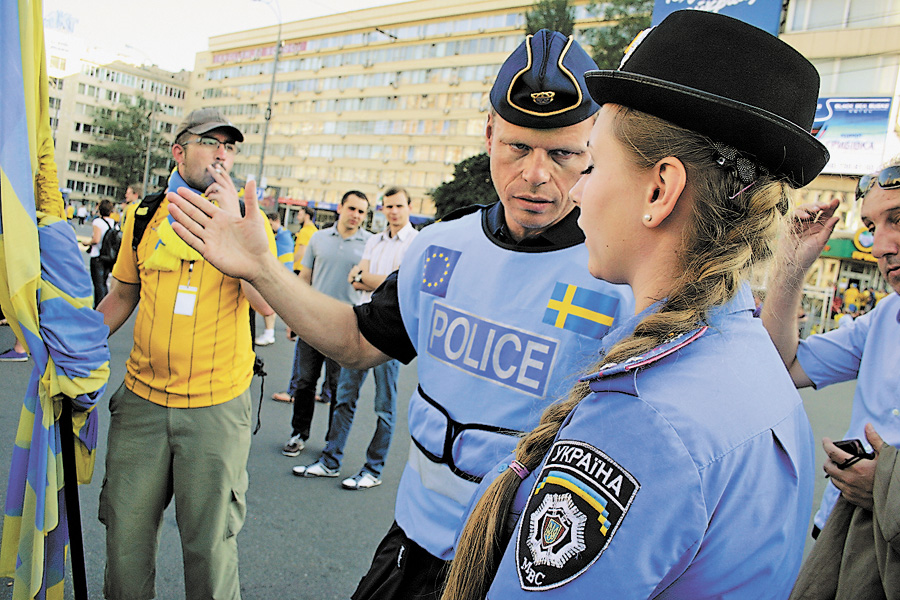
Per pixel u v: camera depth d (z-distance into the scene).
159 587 2.41
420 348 1.39
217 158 2.12
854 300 16.88
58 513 1.72
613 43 28.23
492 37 49.38
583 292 1.17
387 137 54.47
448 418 1.29
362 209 4.65
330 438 3.76
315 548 2.85
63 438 1.71
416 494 1.35
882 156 17.55
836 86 19.28
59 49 73.12
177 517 2.01
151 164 77.44
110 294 2.20
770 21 17.81
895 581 1.12
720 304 0.65
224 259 1.32
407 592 1.31
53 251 1.63
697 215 0.66
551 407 0.78
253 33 68.25
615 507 0.58
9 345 5.82
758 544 0.61
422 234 1.48
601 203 0.72
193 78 76.56
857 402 1.68
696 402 0.60
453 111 50.88
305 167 60.44
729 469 0.59
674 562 0.57
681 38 0.66
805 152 0.66
